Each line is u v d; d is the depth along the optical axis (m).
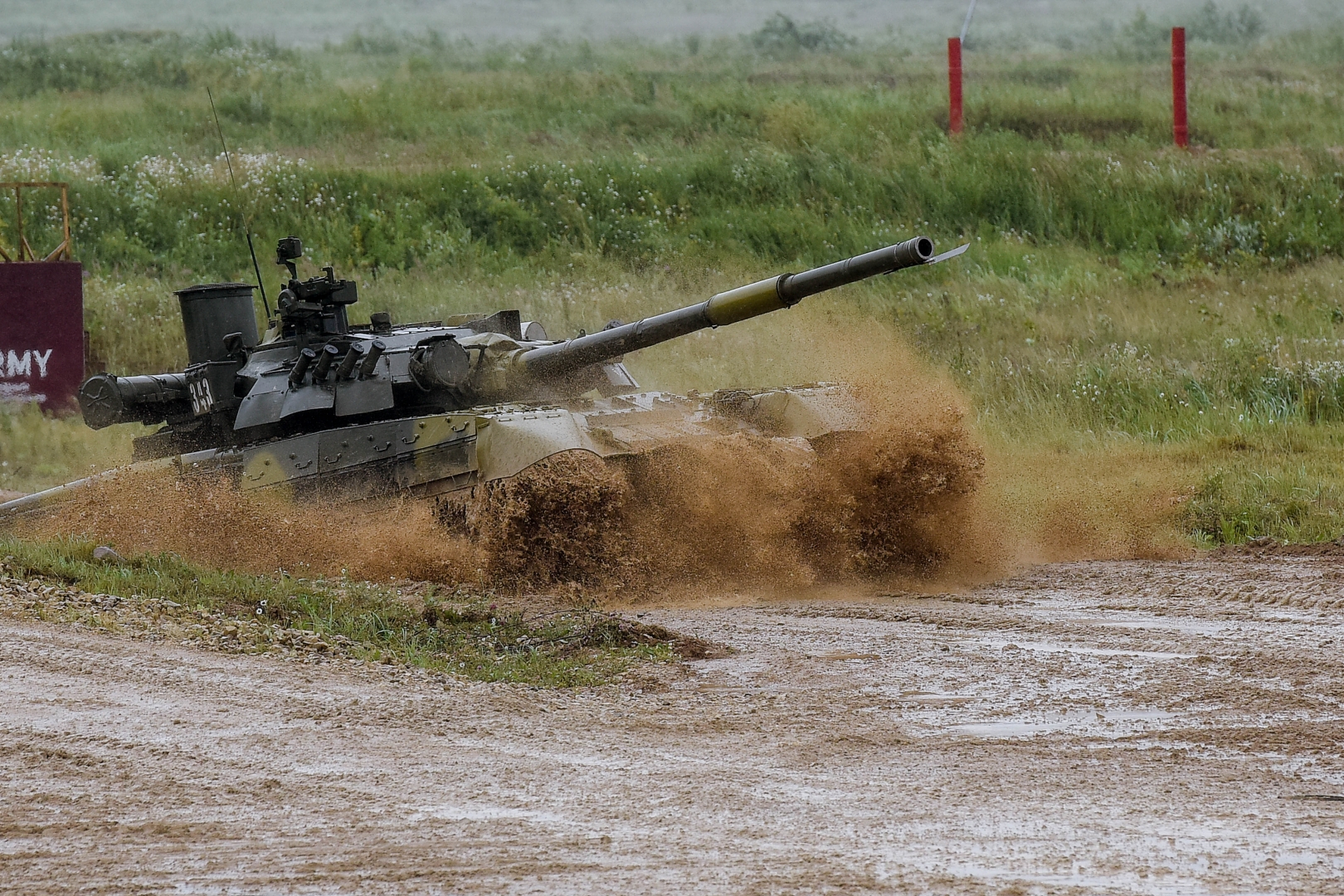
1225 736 29.77
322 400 53.81
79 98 160.62
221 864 22.16
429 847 22.86
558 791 26.14
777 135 137.38
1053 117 141.88
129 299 107.19
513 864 21.94
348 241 117.00
